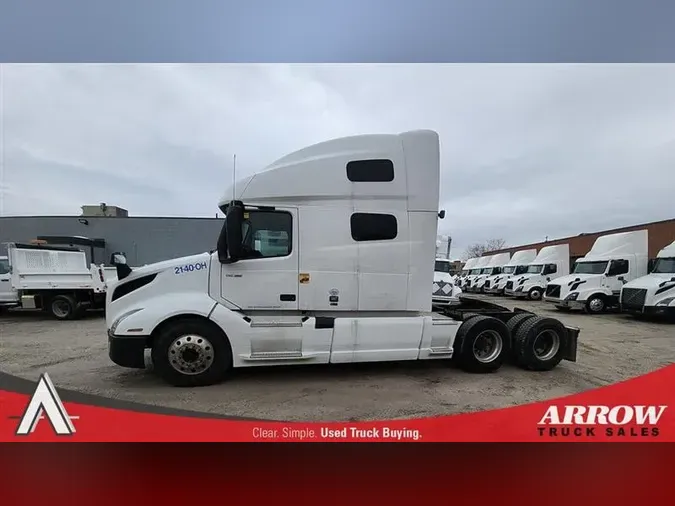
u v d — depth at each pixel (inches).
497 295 684.7
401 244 160.1
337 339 153.9
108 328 155.5
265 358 149.9
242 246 151.1
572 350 178.1
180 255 557.6
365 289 157.9
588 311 443.8
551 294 468.4
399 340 159.8
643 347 213.2
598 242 485.7
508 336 176.7
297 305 154.6
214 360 149.5
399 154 160.2
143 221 553.3
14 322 359.9
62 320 372.8
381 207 158.6
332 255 155.7
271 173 154.3
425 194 160.9
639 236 445.1
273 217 154.3
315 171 155.8
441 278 399.5
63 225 529.7
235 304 152.4
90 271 387.2
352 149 158.6
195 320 149.1
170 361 146.8
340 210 156.3
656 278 366.9
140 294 151.6
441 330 164.4
